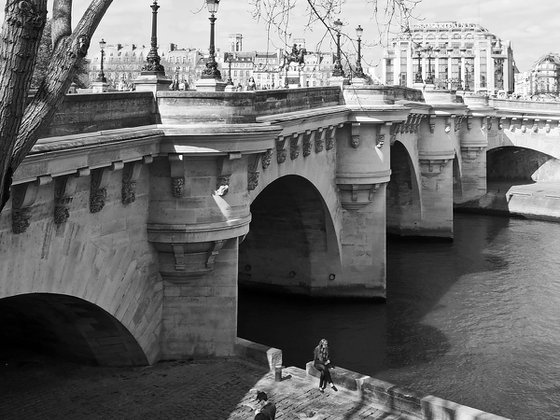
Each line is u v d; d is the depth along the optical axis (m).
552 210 84.75
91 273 22.55
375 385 26.08
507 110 91.62
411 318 44.94
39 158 17.44
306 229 46.75
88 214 22.08
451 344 39.88
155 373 27.17
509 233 76.75
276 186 42.28
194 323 28.31
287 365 35.88
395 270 59.19
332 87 43.31
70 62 9.70
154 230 26.17
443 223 72.12
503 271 58.22
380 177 45.94
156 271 27.28
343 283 47.97
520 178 106.50
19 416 23.41
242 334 41.38
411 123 64.56
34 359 28.55
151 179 26.16
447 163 71.88
